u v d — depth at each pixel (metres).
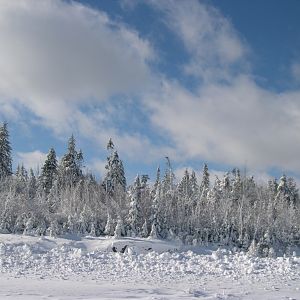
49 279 21.47
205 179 105.44
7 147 78.62
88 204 71.50
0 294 16.08
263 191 97.00
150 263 27.55
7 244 45.31
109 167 87.31
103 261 29.14
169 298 15.80
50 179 84.00
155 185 86.88
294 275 22.80
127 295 16.56
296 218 81.94
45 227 58.72
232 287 19.25
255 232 69.94
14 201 65.50
